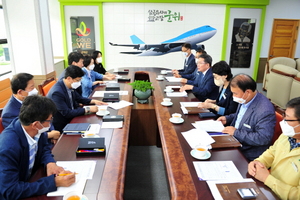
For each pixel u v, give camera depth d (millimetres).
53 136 2250
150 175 2779
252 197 1247
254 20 6707
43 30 4809
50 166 1499
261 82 7383
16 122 1412
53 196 1275
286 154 1447
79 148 1724
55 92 2484
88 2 6309
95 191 1319
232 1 6430
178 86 3613
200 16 6594
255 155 1958
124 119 2328
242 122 2008
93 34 6609
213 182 1388
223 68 2611
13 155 1294
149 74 4633
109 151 1741
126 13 6488
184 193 1310
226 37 6773
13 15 4602
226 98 2627
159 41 6746
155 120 3324
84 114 2469
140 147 3439
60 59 6668
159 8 6488
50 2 6410
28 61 4828
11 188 1236
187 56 4953
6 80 3689
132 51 6801
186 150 1755
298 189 1276
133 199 2373
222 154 1708
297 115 1298
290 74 4941
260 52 7148
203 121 2217
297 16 6938
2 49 4715
